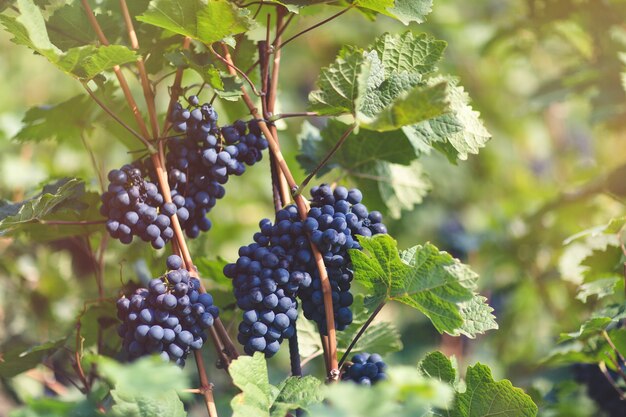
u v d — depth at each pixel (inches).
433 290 71.1
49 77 131.4
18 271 94.3
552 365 86.7
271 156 74.4
